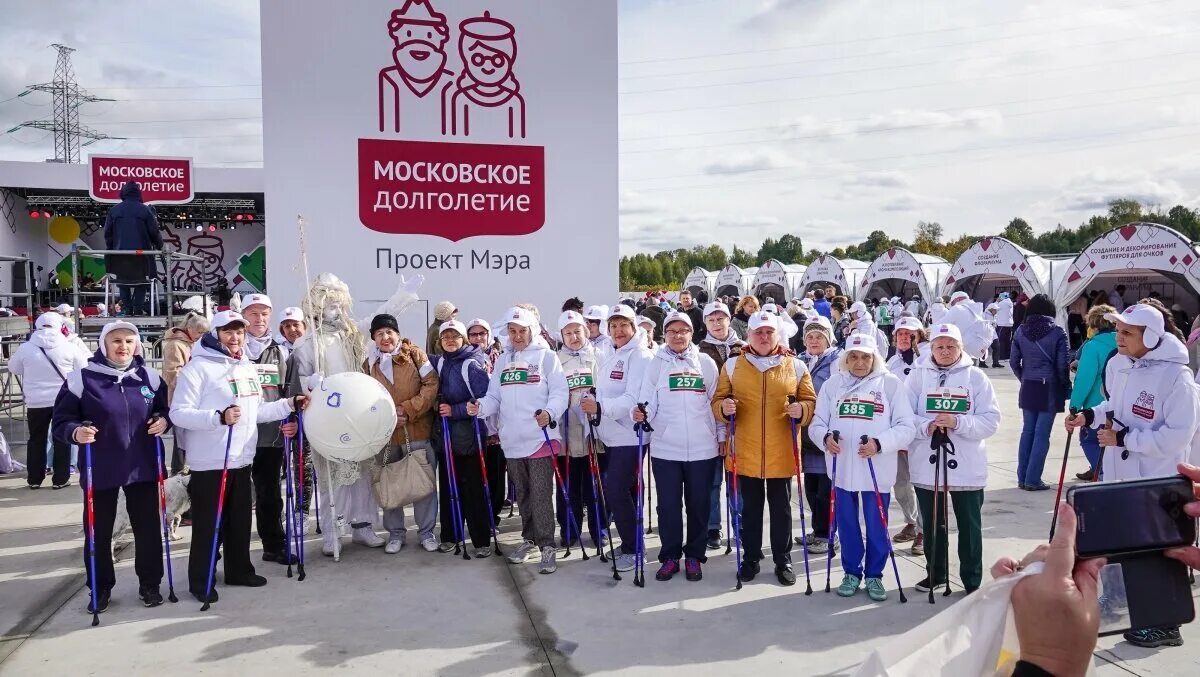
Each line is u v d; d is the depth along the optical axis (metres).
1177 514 1.25
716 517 5.66
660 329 8.70
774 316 4.85
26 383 7.36
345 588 4.76
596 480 5.36
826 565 5.14
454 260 7.50
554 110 7.70
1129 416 4.14
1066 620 1.08
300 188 7.10
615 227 7.90
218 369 4.60
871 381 4.56
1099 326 6.16
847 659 3.74
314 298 5.61
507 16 7.54
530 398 5.20
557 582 4.87
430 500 5.60
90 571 4.21
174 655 3.81
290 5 7.02
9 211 21.64
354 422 4.89
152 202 17.88
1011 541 5.46
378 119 7.25
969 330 9.66
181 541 5.78
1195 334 7.58
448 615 4.32
